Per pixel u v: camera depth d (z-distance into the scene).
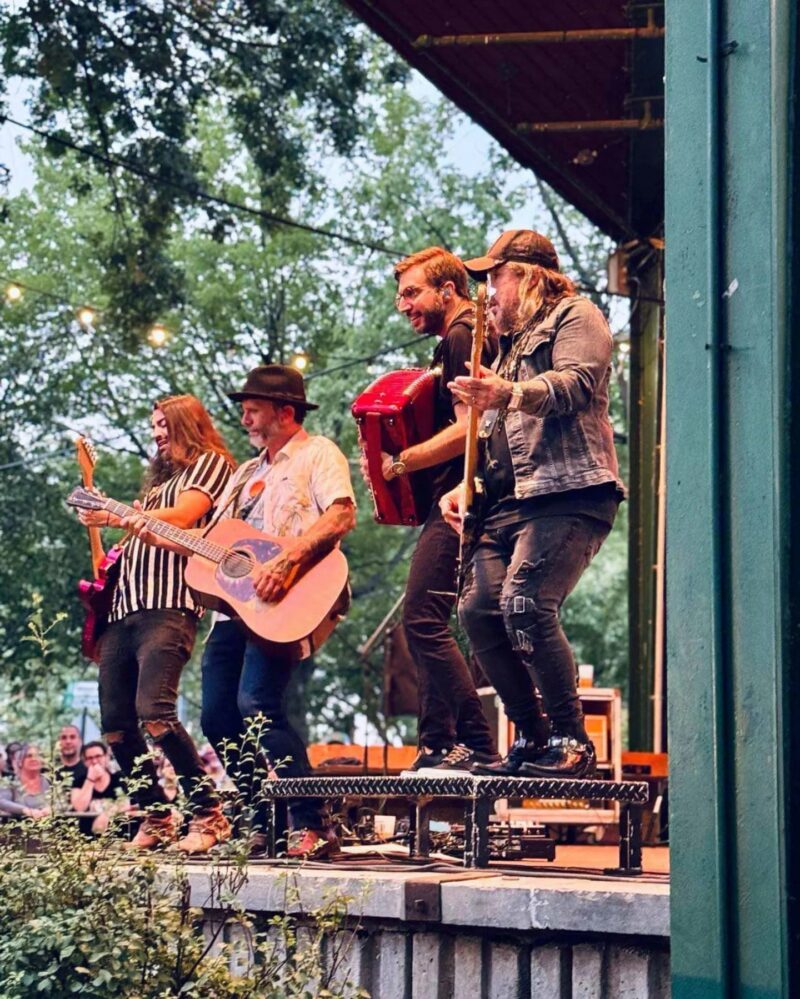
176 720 5.27
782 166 3.45
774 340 3.43
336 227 24.97
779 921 3.29
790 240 3.43
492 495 4.53
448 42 8.45
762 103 3.52
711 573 3.47
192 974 3.99
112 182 15.65
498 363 4.57
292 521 5.20
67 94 14.16
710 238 3.55
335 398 23.73
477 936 3.94
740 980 3.34
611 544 25.89
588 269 24.81
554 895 3.78
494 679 4.52
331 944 4.11
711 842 3.42
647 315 9.54
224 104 17.23
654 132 8.84
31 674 19.08
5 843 4.38
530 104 9.16
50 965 3.90
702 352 3.56
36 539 21.22
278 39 16.06
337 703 25.67
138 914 4.04
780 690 3.34
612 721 6.62
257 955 4.25
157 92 15.02
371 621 25.30
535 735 4.52
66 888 4.10
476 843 4.31
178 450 5.56
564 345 4.34
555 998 3.81
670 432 3.60
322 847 4.75
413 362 24.22
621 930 3.71
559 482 4.34
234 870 4.19
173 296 15.71
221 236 15.60
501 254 4.55
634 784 4.29
